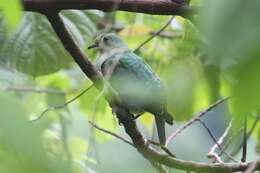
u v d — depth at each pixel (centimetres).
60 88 1534
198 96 1013
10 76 1066
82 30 1148
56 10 673
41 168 220
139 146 718
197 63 930
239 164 662
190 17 363
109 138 1229
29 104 1398
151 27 1427
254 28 198
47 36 1120
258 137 976
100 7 688
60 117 1166
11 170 218
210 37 200
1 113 223
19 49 1103
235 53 200
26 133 223
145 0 681
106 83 723
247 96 201
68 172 237
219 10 200
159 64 1372
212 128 860
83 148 1169
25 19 1110
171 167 705
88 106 1243
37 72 1120
